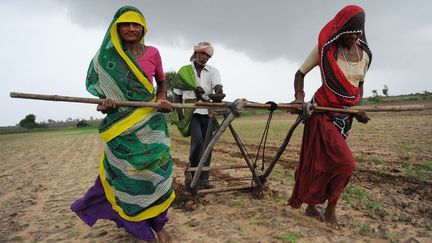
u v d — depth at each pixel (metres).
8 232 4.22
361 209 4.40
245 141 14.11
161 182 3.49
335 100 3.91
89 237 3.93
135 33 3.42
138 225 3.45
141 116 3.40
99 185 3.63
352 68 3.94
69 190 6.51
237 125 26.66
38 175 8.62
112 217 3.61
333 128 3.91
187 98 5.62
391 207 4.46
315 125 4.01
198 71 5.70
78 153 14.03
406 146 9.52
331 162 3.83
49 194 6.26
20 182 7.74
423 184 5.59
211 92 5.76
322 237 3.57
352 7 3.73
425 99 35.78
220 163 8.67
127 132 3.36
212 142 4.44
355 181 6.02
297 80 4.27
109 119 3.39
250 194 5.40
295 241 3.45
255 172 5.21
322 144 3.96
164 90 3.90
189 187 5.11
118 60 3.41
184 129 5.64
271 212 4.46
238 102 3.96
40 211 5.11
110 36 3.43
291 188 5.73
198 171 4.72
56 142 23.19
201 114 5.65
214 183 6.36
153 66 3.62
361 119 4.14
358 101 4.10
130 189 3.39
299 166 4.20
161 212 3.54
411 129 13.78
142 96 3.48
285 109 4.15
